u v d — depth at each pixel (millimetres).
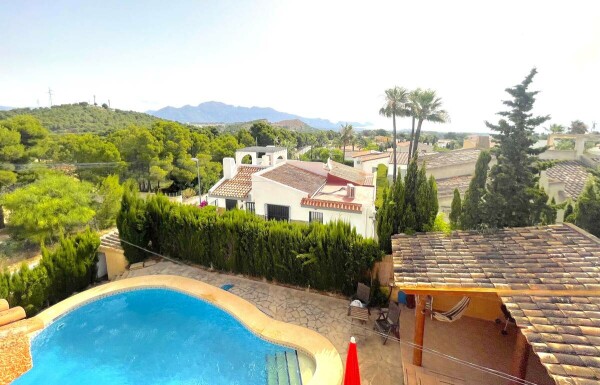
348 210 20031
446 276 9625
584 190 13797
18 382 11000
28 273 15672
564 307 7656
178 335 13320
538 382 9602
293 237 15898
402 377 10336
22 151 31812
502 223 13125
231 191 24781
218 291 15703
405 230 13680
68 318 14250
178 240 19266
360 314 13133
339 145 97438
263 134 81875
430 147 81438
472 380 9805
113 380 11148
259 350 12195
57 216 23469
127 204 19266
